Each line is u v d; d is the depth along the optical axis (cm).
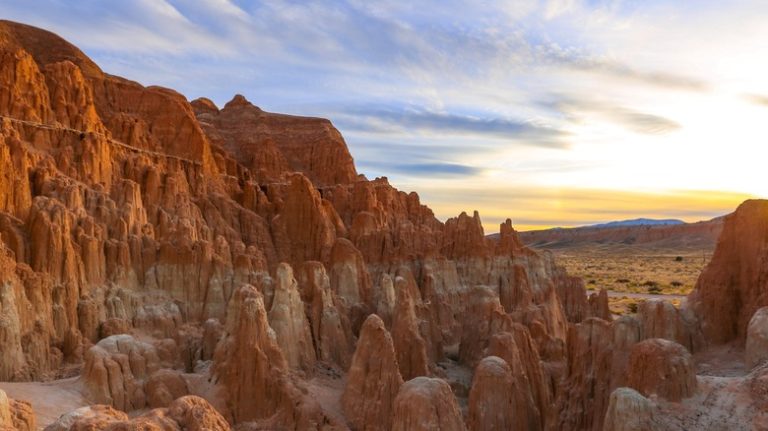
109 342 5459
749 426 3778
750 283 5388
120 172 8731
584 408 5006
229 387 5234
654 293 14875
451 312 8506
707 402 4019
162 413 2886
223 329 6481
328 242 9419
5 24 10831
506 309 9006
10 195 6856
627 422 3784
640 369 4284
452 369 6869
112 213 7638
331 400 5588
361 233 9925
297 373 5997
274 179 12125
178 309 7344
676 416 3922
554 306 8119
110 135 9419
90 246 6931
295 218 9631
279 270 6431
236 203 10000
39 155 7788
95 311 6638
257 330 5378
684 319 5588
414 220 12269
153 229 8081
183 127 10450
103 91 10488
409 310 6156
